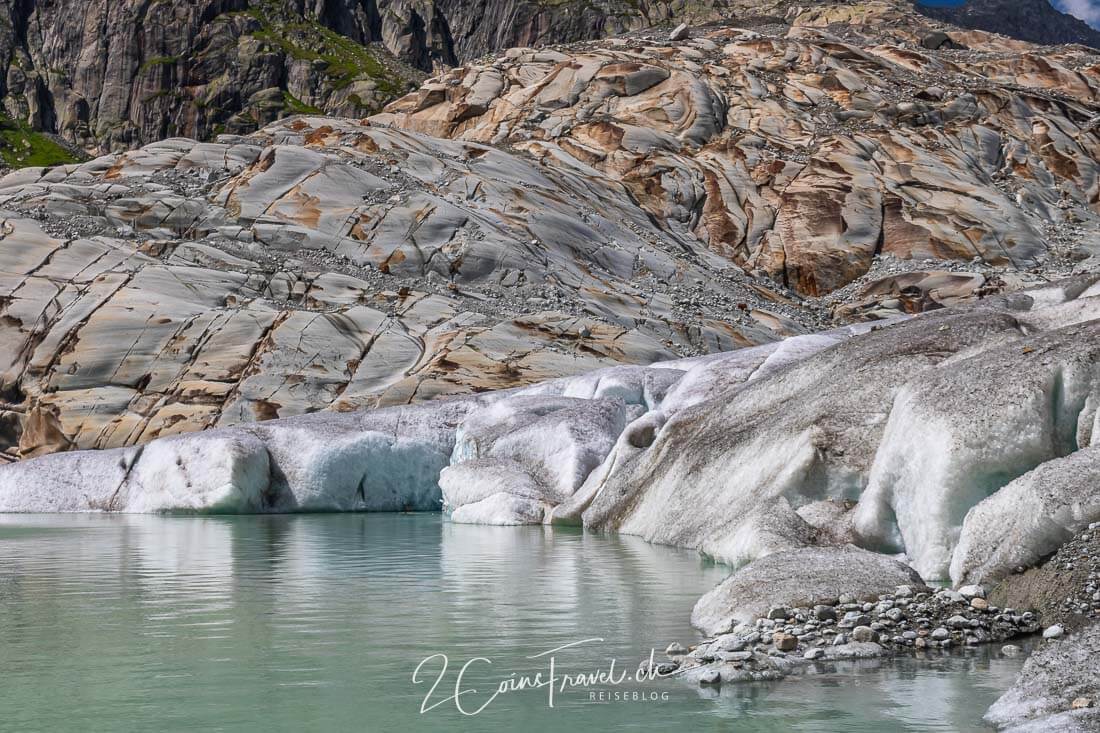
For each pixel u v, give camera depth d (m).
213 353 143.12
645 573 53.91
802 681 31.09
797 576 40.81
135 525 91.06
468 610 42.84
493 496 89.75
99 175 191.12
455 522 91.56
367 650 35.28
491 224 188.62
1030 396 48.00
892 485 52.25
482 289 173.75
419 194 190.25
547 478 91.75
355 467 107.44
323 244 177.25
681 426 77.69
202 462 106.00
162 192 182.38
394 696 29.66
